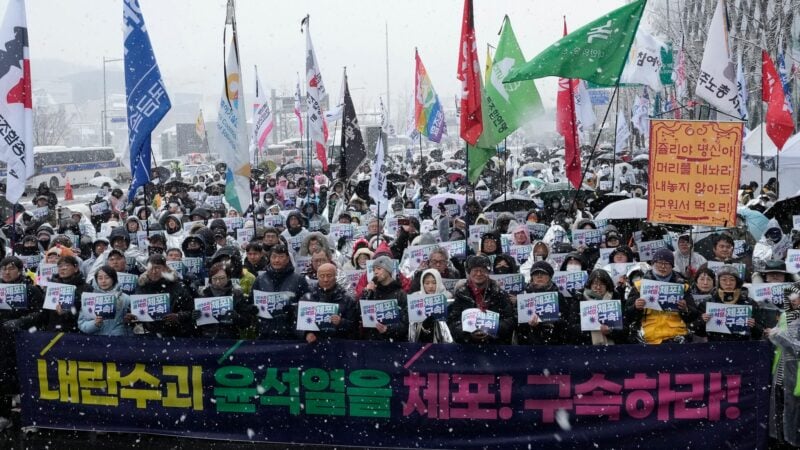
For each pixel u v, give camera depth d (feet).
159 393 26.58
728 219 27.99
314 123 55.98
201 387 26.35
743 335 24.23
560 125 40.52
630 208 41.04
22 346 27.35
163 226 49.16
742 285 26.37
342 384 25.55
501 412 24.75
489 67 53.21
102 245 38.52
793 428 23.75
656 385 23.99
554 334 25.55
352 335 25.84
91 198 154.81
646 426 24.09
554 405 24.47
